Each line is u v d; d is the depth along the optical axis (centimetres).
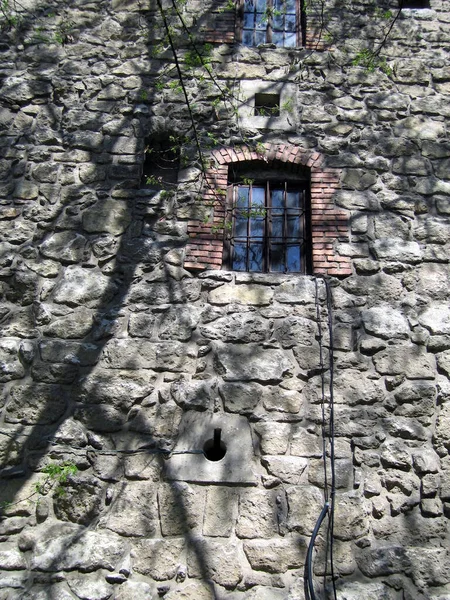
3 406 473
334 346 495
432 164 587
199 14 650
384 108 610
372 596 410
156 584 412
